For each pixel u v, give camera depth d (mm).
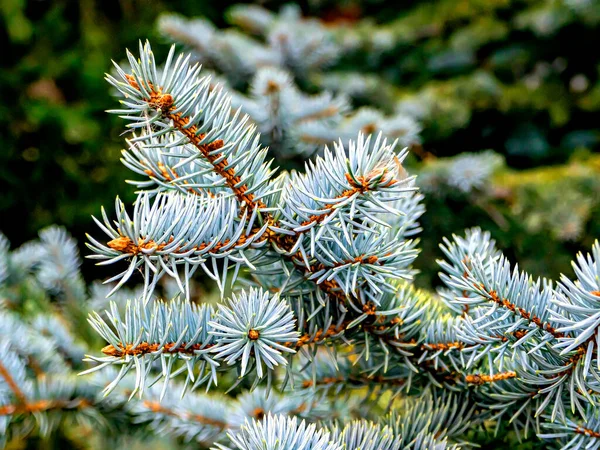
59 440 1000
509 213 1400
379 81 1878
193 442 710
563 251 1368
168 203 517
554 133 2109
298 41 1593
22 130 2047
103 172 2094
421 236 1372
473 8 2178
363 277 532
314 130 1136
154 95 489
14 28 2105
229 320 511
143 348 505
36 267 1080
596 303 477
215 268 503
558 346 482
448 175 1324
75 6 2326
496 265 540
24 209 2037
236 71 1595
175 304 531
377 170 498
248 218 526
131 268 486
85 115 2080
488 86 1953
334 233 518
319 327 561
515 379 560
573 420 561
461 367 583
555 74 2123
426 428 556
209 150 506
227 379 821
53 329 810
